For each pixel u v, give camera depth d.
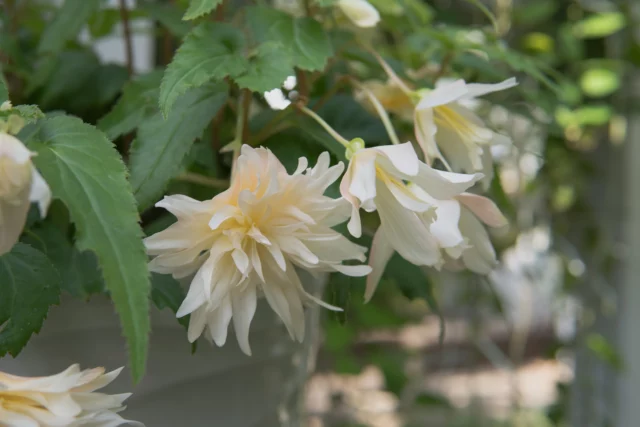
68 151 0.30
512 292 1.00
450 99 0.37
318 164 0.32
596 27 0.88
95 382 0.31
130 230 0.28
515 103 0.58
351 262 0.39
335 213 0.33
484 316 1.01
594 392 1.00
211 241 0.32
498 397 1.07
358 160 0.33
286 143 0.40
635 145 0.95
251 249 0.32
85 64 0.51
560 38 0.89
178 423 0.39
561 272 0.99
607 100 0.92
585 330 1.00
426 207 0.33
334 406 1.03
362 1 0.41
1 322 0.33
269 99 0.44
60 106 0.49
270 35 0.37
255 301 0.33
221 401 0.41
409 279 0.42
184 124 0.37
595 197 1.01
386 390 0.99
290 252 0.32
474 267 0.38
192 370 0.39
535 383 1.14
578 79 0.89
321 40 0.37
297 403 0.50
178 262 0.32
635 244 0.95
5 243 0.27
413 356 1.05
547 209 0.99
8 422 0.29
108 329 0.37
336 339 0.90
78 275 0.36
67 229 0.41
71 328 0.36
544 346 1.14
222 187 0.41
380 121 0.45
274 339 0.43
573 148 0.96
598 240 0.98
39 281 0.34
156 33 0.55
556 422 1.01
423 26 0.52
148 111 0.38
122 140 0.45
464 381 1.08
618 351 0.96
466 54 0.52
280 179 0.32
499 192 0.48
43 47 0.47
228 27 0.37
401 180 0.35
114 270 0.28
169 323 0.38
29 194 0.27
